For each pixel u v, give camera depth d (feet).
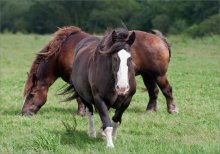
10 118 51.88
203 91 70.44
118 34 36.78
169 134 44.09
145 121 50.26
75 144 40.19
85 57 41.88
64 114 55.11
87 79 40.57
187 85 76.59
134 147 38.45
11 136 42.88
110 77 37.55
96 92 38.75
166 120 50.83
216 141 40.50
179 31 263.29
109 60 37.37
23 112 54.24
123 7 304.30
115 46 36.32
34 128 46.47
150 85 56.44
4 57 130.00
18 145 39.09
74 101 64.34
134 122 49.78
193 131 45.32
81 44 45.70
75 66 43.32
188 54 130.31
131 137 42.52
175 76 88.17
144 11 285.43
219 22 230.89
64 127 47.29
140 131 45.65
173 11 280.31
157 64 53.93
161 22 275.39
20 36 203.72
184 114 54.39
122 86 35.24
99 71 38.34
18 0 386.73
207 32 228.22
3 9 363.76
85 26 310.45
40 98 54.60
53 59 54.49
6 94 69.82
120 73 35.50
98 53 38.96
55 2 338.95
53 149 37.29
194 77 86.43
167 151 36.63
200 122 49.67
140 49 53.78
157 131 45.68
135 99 64.90
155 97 56.75
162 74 54.65
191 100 63.41
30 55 135.44
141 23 279.69
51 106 60.64
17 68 106.42
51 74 54.95
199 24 250.57
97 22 309.22
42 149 36.86
